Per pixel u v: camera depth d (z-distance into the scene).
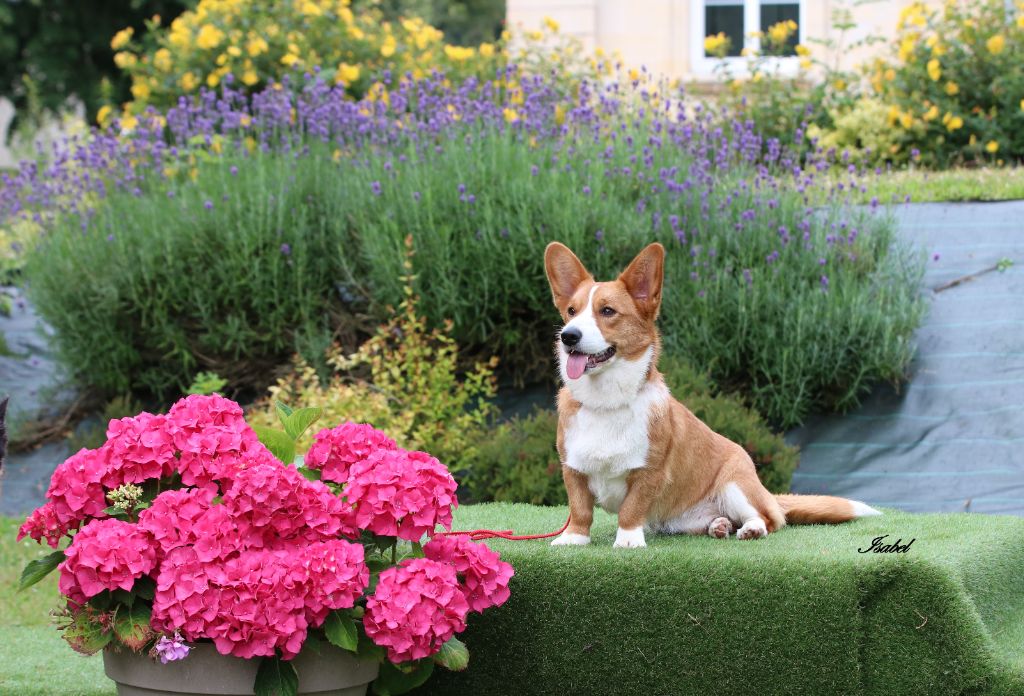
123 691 3.23
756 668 3.35
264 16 10.77
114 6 18.66
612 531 4.46
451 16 30.97
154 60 11.31
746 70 11.98
